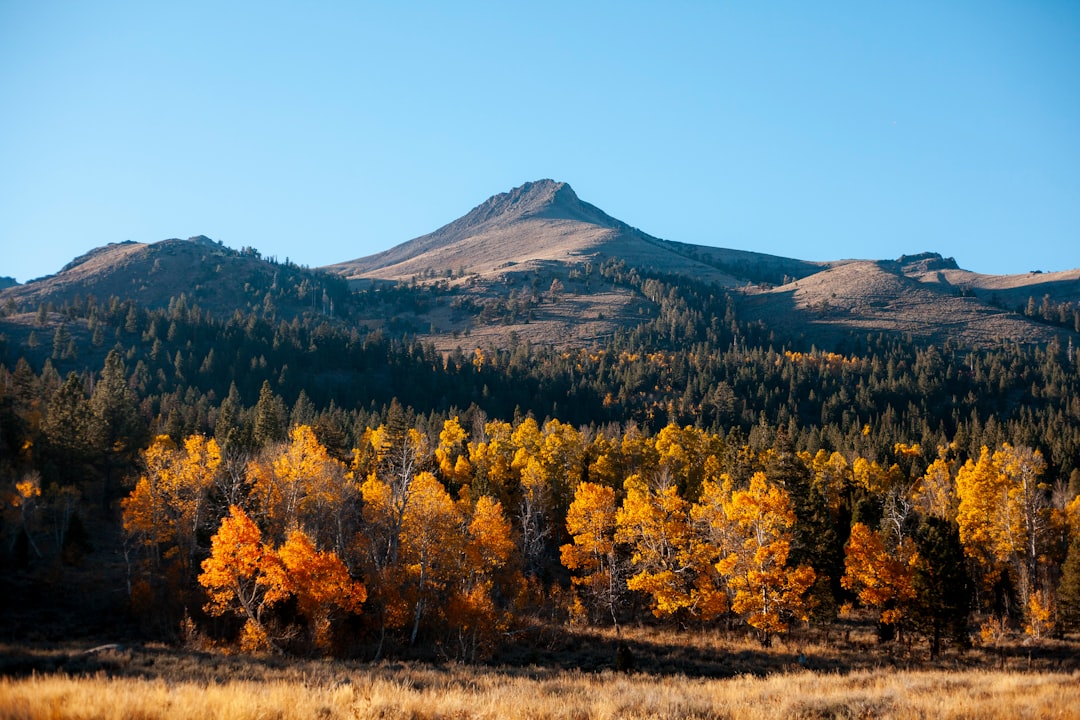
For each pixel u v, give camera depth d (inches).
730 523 1754.4
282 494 2018.9
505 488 2662.4
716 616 1927.9
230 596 1453.0
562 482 2657.5
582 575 2306.8
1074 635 1819.6
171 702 568.1
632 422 4987.7
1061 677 1050.7
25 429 2778.1
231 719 530.3
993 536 2006.6
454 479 2800.2
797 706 769.6
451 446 3644.2
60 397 2896.2
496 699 708.7
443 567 1659.7
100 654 1140.5
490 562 1711.4
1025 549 1961.1
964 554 2102.6
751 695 892.0
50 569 1951.3
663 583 1765.5
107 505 2736.2
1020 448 2472.9
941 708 717.3
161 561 2087.8
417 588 1616.6
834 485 2832.2
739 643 1750.7
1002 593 2117.4
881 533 2114.9
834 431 4911.4
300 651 1430.9
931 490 2593.5
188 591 1748.3
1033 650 1697.8
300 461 2087.8
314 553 1471.5
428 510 1633.9
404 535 1638.8
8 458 2551.7
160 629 1599.4
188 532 1919.3
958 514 2177.7
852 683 1091.9
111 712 523.5
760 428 4596.5
